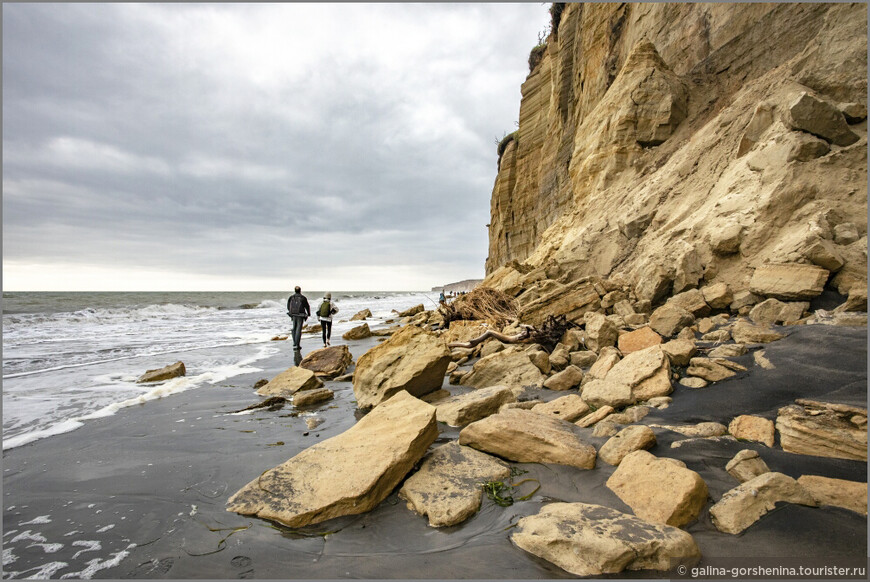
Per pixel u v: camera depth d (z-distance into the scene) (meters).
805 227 5.62
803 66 7.99
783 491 2.53
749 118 8.79
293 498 2.96
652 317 6.32
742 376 4.22
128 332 16.25
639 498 2.71
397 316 26.52
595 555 2.23
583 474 3.23
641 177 12.13
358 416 5.38
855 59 6.95
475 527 2.70
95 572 2.34
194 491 3.29
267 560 2.43
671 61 14.31
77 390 6.76
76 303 36.81
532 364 6.35
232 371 8.48
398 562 2.38
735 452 3.19
